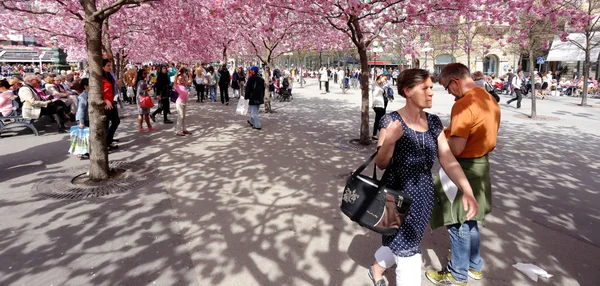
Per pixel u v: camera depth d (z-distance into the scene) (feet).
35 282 9.80
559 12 26.05
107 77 24.73
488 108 8.95
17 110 30.96
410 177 7.84
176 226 13.38
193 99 66.18
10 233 12.60
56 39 55.47
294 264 10.92
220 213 14.64
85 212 14.55
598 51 79.82
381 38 39.99
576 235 13.08
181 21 41.29
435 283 9.98
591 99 72.54
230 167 21.38
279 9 28.50
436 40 66.39
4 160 22.35
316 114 46.68
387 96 32.09
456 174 7.85
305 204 15.72
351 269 10.68
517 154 25.67
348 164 22.50
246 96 34.76
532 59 42.73
